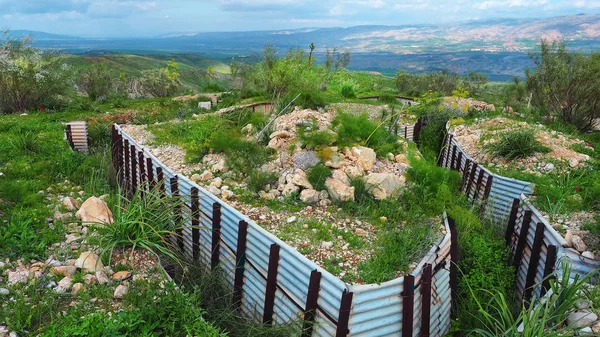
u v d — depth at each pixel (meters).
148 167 9.63
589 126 15.62
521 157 10.57
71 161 11.20
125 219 6.61
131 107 21.92
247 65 28.48
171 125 13.30
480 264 6.91
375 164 8.83
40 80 20.03
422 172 8.31
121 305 5.27
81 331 4.43
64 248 6.45
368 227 6.93
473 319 6.16
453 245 6.43
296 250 5.56
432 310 5.68
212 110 19.58
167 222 7.21
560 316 4.87
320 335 5.05
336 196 7.62
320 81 24.22
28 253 6.21
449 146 13.77
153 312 4.82
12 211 7.40
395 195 7.74
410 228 6.67
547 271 6.18
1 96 20.03
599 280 5.57
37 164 10.62
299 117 10.38
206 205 7.34
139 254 6.55
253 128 10.81
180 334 4.78
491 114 17.20
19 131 14.05
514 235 7.75
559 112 15.90
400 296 5.10
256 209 7.34
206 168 9.14
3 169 10.01
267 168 8.48
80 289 5.42
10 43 20.39
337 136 8.98
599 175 8.93
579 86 14.73
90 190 9.37
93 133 15.20
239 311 6.43
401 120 18.08
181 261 6.78
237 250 6.39
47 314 4.98
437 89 33.66
